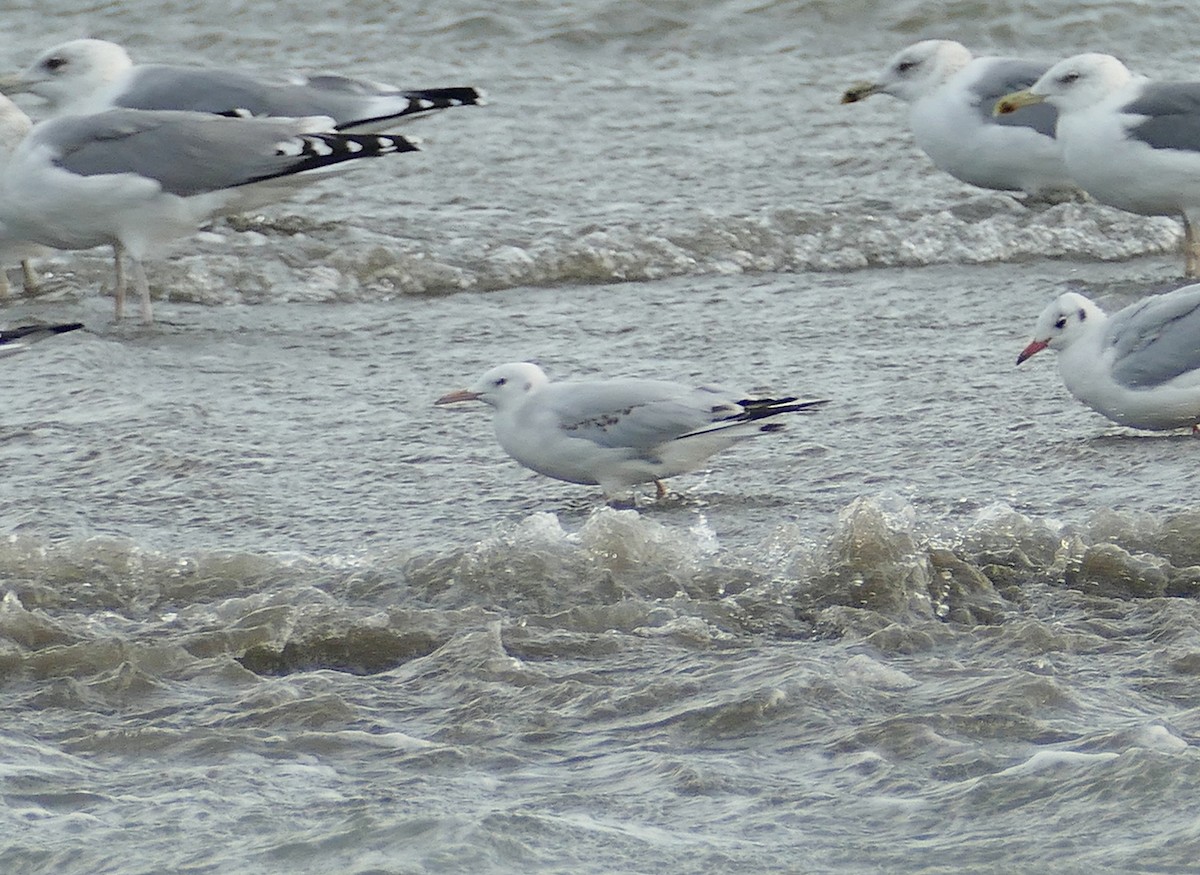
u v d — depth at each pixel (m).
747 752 7.70
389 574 10.16
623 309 17.41
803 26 26.92
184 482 12.28
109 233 17.64
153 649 8.95
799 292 18.02
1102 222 20.30
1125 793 7.00
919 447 12.71
